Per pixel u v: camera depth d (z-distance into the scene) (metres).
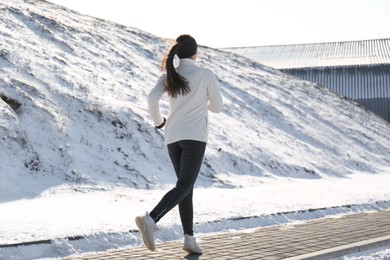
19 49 32.59
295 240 11.98
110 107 30.19
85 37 43.72
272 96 55.00
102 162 25.48
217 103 10.32
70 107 28.45
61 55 36.09
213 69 56.06
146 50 50.84
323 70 112.00
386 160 50.91
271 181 31.92
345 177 39.41
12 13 39.75
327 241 11.80
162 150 29.45
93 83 33.59
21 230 12.27
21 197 20.09
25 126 24.69
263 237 12.52
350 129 55.56
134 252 10.75
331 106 62.31
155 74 44.41
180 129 9.94
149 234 9.36
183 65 10.26
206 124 10.14
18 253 10.44
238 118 43.41
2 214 15.09
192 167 9.86
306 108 56.31
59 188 21.67
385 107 102.75
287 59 121.31
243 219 15.42
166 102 37.66
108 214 15.49
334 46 126.50
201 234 13.46
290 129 47.38
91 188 22.44
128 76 39.88
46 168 23.11
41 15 43.03
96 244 11.78
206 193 22.97
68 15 51.22
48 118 26.06
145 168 26.83
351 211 19.16
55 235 11.72
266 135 42.53
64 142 25.20
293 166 37.22
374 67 109.94
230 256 10.02
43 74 30.62
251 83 56.91
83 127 27.42
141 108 33.69
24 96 26.36
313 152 43.56
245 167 33.06
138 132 29.50
